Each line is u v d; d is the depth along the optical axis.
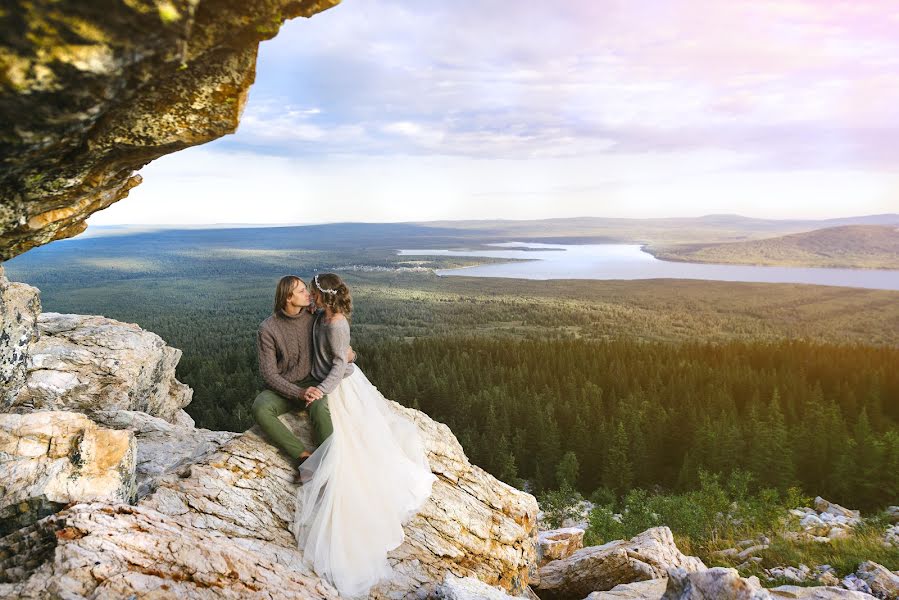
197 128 3.13
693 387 98.31
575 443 76.50
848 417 87.62
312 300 5.73
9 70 2.09
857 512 29.22
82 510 3.76
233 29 2.69
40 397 9.03
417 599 4.96
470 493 6.79
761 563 14.50
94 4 2.03
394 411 7.42
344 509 4.95
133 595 3.22
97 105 2.42
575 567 8.05
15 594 3.02
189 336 177.12
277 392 5.68
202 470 5.13
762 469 61.03
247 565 4.04
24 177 2.95
